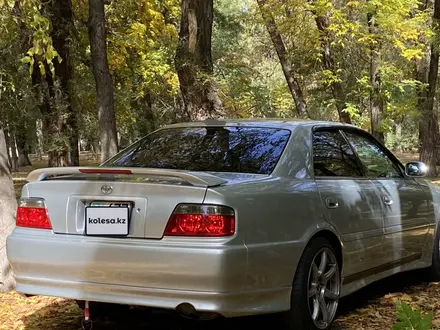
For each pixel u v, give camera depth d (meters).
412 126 27.77
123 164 4.75
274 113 24.25
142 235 3.61
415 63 20.77
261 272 3.66
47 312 5.05
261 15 18.44
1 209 5.76
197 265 3.43
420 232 5.68
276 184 4.00
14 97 13.38
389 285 5.90
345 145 5.05
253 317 4.58
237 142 4.57
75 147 14.89
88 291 3.73
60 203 3.87
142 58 20.78
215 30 27.14
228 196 3.57
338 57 17.55
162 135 5.07
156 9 20.58
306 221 4.07
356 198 4.69
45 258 3.83
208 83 10.73
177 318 4.55
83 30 15.92
